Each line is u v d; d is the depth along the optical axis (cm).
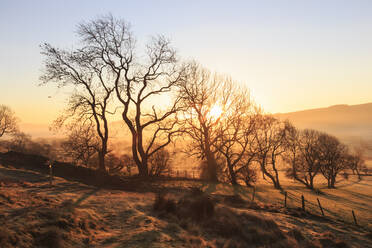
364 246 1489
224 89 4166
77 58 2809
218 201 2147
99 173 2672
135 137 3077
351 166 9394
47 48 2709
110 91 2952
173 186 2805
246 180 4716
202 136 4191
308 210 2516
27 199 1290
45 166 2834
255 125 4456
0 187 1541
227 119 4147
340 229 1867
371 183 8406
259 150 4831
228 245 1055
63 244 842
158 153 3872
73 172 2755
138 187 2458
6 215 980
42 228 904
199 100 3738
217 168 4456
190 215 1370
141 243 936
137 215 1316
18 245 762
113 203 1561
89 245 896
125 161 4056
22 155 3062
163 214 1384
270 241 1234
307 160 6350
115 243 929
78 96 2930
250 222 1400
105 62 2905
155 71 3075
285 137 5719
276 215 1939
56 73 2767
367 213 2848
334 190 5816
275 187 5178
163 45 3047
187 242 1002
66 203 1300
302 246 1270
